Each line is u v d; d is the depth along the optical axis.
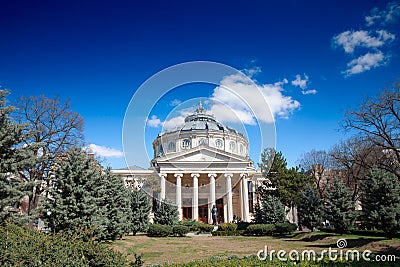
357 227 26.91
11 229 8.83
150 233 28.44
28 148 13.37
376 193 17.78
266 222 32.53
